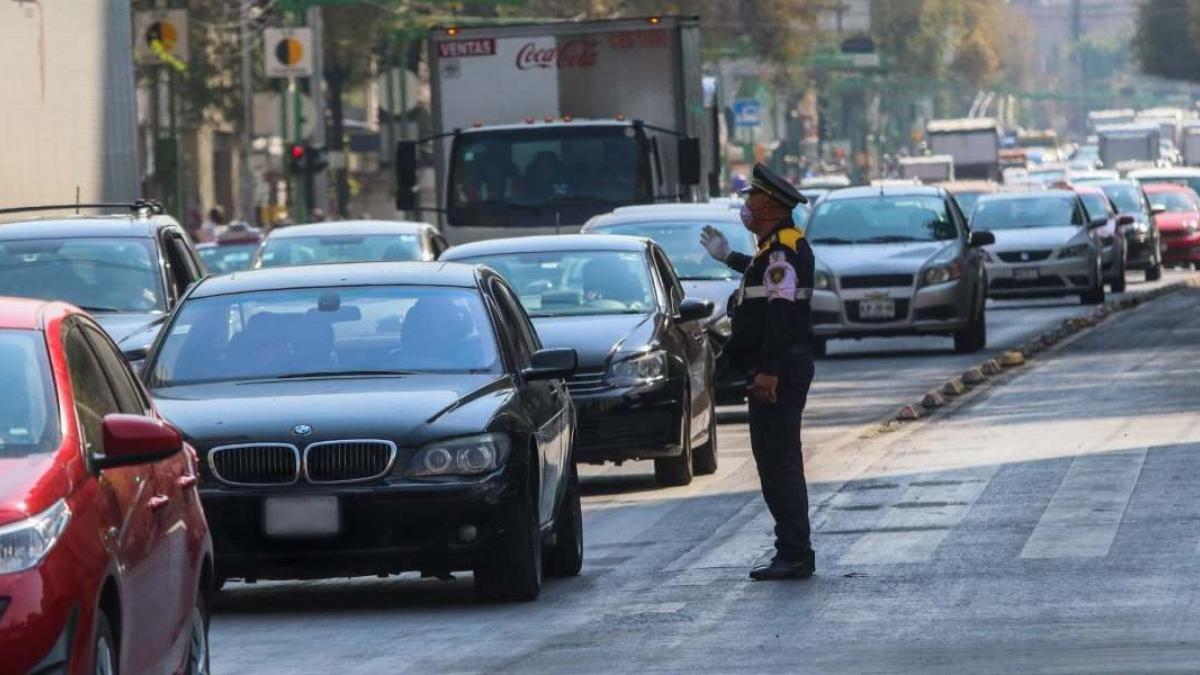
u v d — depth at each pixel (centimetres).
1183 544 3234
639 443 4312
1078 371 6588
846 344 8712
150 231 4659
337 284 3338
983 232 7900
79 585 1847
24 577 1809
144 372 3206
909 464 4416
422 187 17025
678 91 7894
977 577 3052
